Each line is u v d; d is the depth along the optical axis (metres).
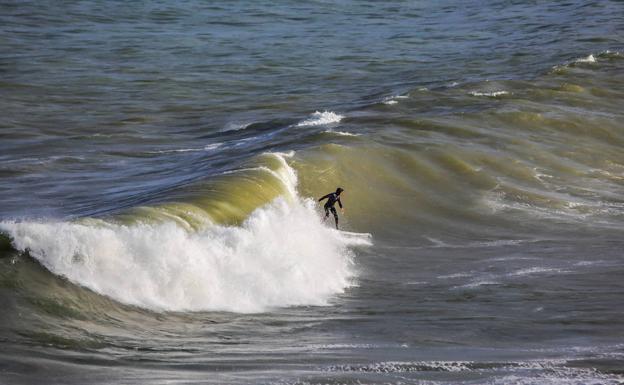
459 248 80.12
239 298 56.12
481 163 103.81
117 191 89.19
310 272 64.00
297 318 54.03
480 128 118.25
